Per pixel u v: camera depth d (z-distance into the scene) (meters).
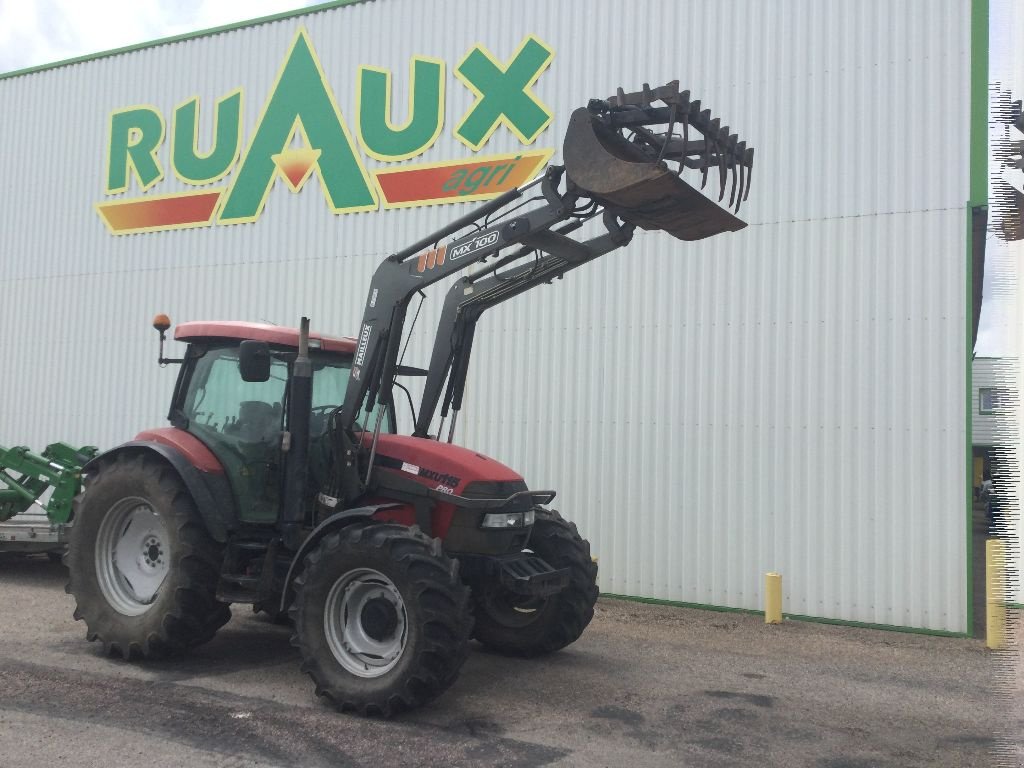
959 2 8.05
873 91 8.30
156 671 5.48
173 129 11.87
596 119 4.82
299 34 11.05
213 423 5.96
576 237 9.32
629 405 9.04
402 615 4.82
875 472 8.04
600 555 9.03
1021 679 5.85
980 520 7.66
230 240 11.34
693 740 4.54
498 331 9.67
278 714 4.69
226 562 5.62
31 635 6.31
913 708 5.30
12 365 12.75
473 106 9.96
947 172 8.00
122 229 12.15
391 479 5.53
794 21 8.64
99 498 5.88
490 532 5.43
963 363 7.82
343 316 10.55
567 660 6.27
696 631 7.57
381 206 10.42
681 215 4.99
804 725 4.88
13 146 13.10
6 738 4.14
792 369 8.41
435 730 4.53
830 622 8.09
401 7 10.45
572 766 4.09
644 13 9.25
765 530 8.39
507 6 9.87
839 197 8.36
